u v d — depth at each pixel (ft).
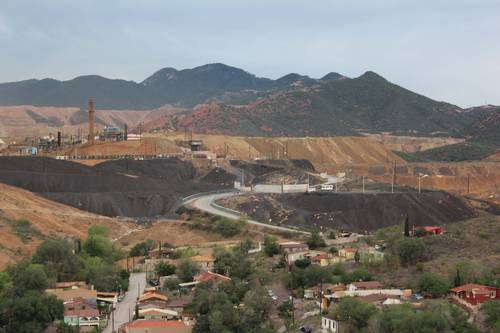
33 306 556.10
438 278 552.00
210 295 592.60
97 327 563.07
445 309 474.90
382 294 544.62
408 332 446.60
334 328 491.72
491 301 490.08
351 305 498.69
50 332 553.23
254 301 570.05
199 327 533.14
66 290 645.10
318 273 638.12
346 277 617.62
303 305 573.33
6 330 542.16
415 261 652.48
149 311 581.53
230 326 533.55
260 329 527.81
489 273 569.23
